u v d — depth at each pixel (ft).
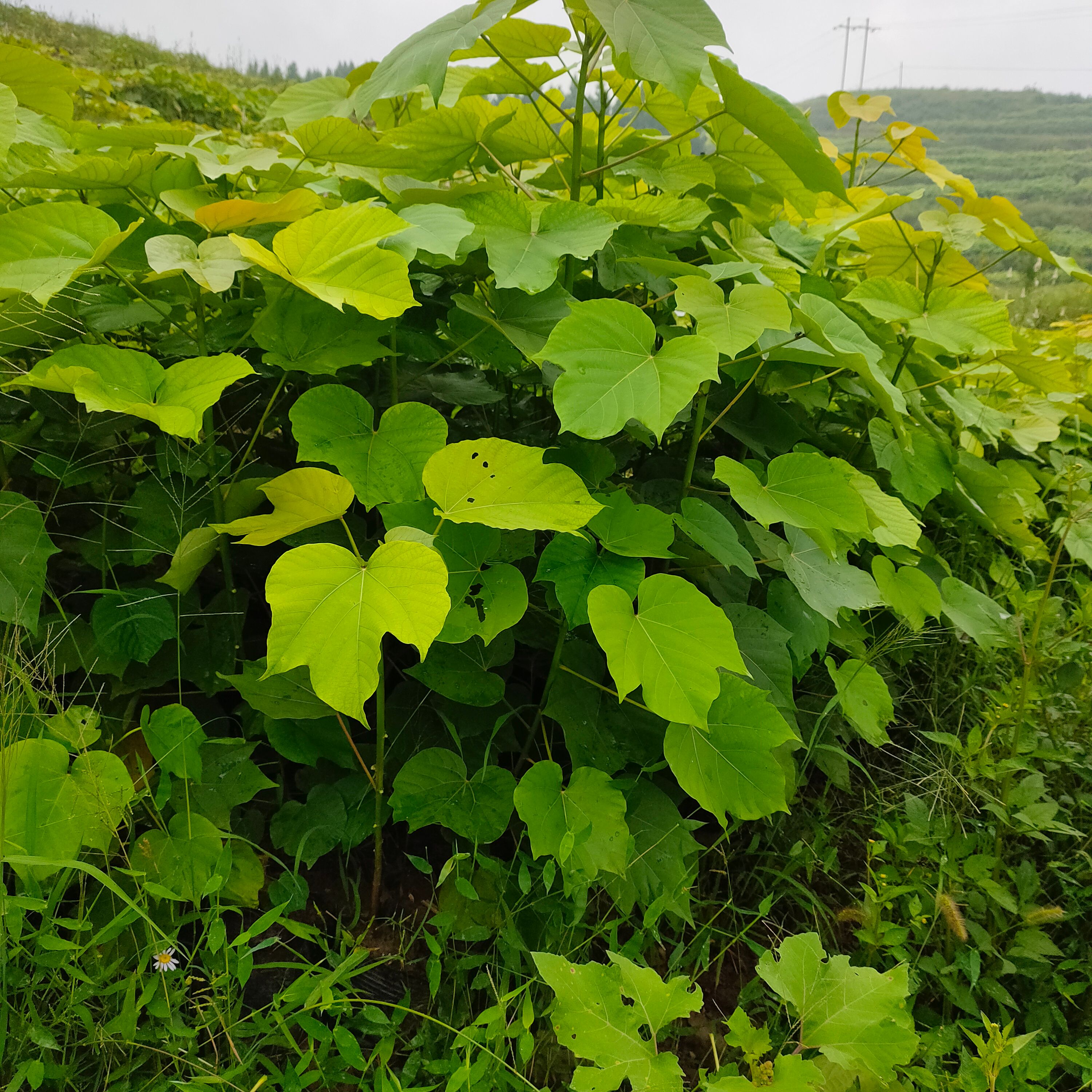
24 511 4.05
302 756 4.33
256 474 4.83
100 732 3.83
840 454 7.00
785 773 4.83
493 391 5.66
